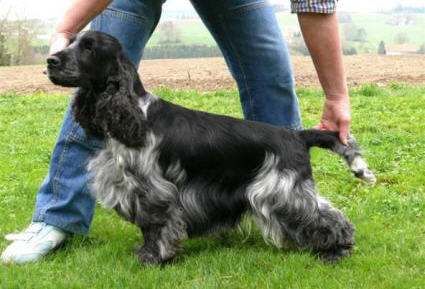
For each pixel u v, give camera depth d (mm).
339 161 3615
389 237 2752
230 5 2768
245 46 2820
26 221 2977
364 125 4414
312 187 2625
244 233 2809
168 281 2498
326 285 2453
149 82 7621
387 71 8469
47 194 2768
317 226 2611
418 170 3496
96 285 2469
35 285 2477
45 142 4297
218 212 2646
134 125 2518
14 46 14281
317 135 2656
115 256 2660
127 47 2723
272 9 2846
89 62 2506
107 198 2602
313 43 2674
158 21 2803
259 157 2613
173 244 2613
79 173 2732
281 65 2850
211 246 2764
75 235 2807
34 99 6387
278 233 2635
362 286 2445
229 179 2625
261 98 2883
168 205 2588
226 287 2453
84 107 2582
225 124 2639
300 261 2586
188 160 2594
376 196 3139
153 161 2562
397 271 2523
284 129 2668
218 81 7629
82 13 2537
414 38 19406
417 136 4094
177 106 2645
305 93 6152
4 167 3740
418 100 5480
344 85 2721
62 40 2535
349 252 2639
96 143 2703
